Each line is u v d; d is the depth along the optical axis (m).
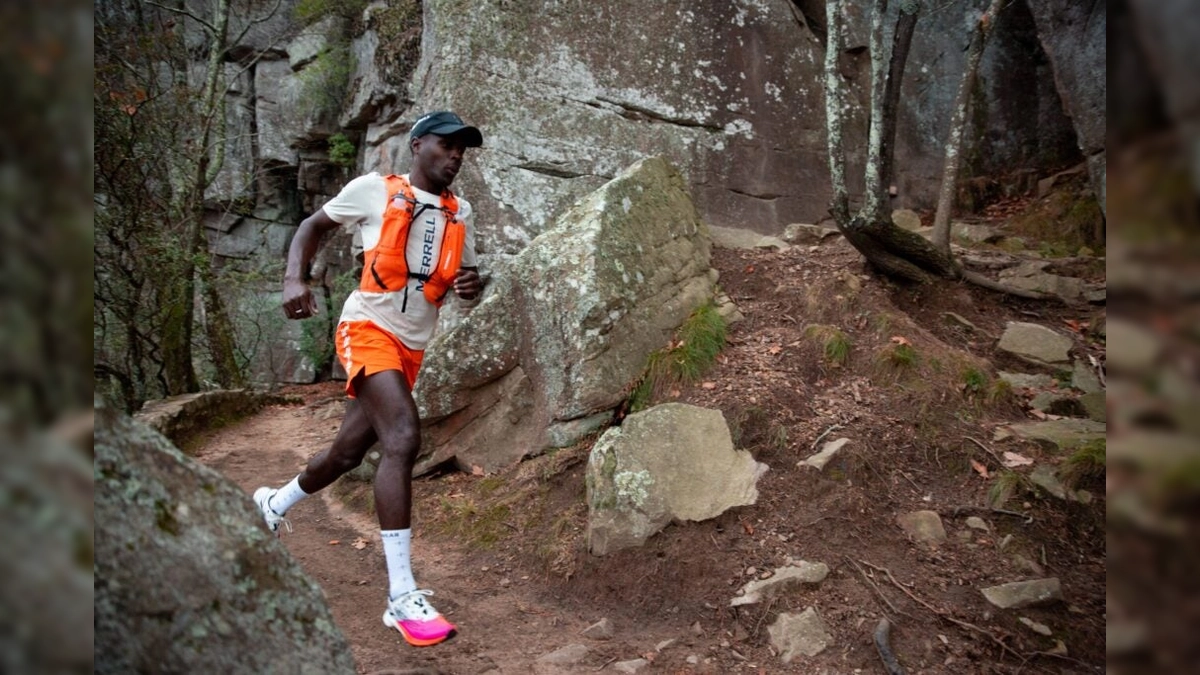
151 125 8.77
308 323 13.55
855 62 7.63
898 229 5.19
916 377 4.51
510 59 6.35
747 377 4.44
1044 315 5.61
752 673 2.88
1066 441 4.14
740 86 7.03
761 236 6.57
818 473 3.81
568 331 4.40
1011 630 3.12
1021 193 7.64
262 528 1.76
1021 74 7.99
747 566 3.38
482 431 4.67
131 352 8.85
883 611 3.17
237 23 13.25
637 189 5.08
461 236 3.11
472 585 3.58
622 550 3.53
